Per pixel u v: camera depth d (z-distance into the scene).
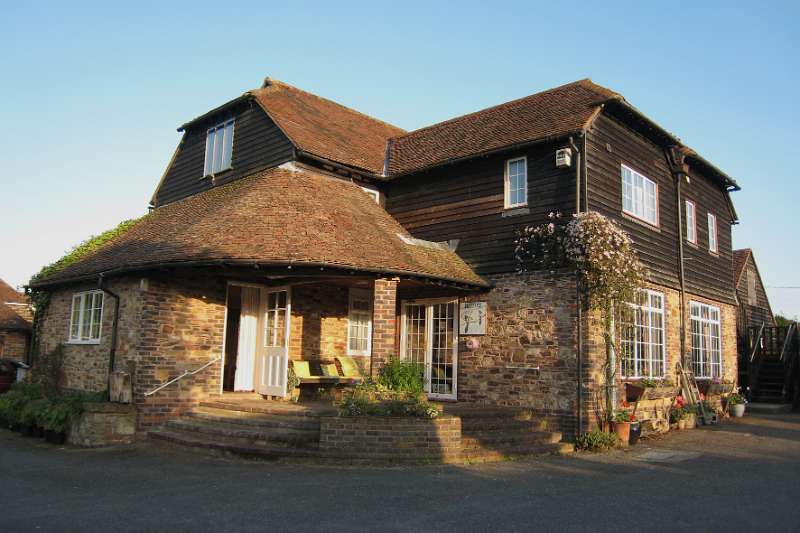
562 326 12.14
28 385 15.40
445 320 14.34
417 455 9.54
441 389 14.09
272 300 13.45
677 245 15.78
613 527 6.17
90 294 14.28
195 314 12.48
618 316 12.49
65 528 5.90
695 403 14.98
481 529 6.02
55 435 11.55
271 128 15.85
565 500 7.27
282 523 6.11
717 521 6.46
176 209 16.53
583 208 12.27
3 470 8.95
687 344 15.57
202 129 18.56
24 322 25.72
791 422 15.77
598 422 11.73
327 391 14.00
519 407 12.52
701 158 16.59
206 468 9.02
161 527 5.95
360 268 11.05
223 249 10.95
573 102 14.06
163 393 11.87
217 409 11.95
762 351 21.58
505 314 13.11
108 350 12.90
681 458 10.45
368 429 9.63
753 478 8.77
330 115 18.50
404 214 15.77
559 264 12.23
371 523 6.16
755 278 27.34
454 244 14.38
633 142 14.37
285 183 13.63
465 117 17.30
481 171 14.19
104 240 17.73
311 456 9.42
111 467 9.12
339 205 13.48
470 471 9.01
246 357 13.95
